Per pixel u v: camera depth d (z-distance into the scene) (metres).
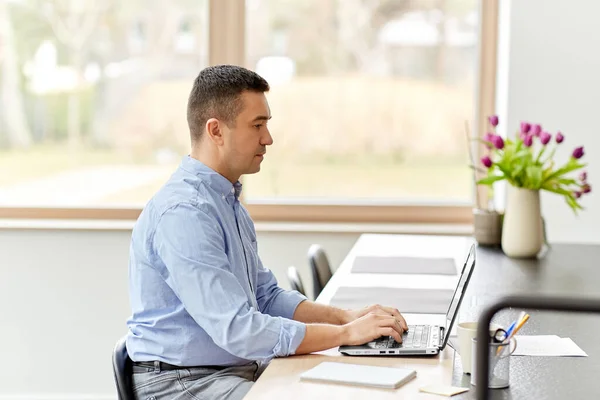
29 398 4.44
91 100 4.64
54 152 4.66
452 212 4.65
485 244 3.81
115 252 4.43
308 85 4.66
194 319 2.18
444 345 2.07
